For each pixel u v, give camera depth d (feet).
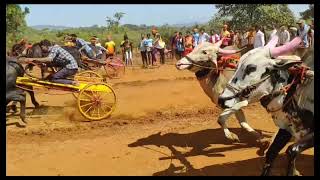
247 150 33.50
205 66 34.30
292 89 25.86
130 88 62.69
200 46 34.47
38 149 34.40
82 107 42.91
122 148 34.37
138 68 92.22
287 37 58.34
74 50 55.21
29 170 29.86
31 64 45.98
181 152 33.30
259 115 43.04
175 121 42.19
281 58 26.96
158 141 36.04
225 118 27.68
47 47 50.39
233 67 34.22
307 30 57.88
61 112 46.93
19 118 44.32
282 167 29.50
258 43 63.05
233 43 76.23
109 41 85.61
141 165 30.73
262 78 26.68
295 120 25.75
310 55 26.91
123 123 41.68
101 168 30.19
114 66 70.18
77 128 40.19
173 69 87.40
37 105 49.06
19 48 60.03
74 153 33.37
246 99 27.17
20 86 41.86
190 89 60.34
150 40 95.20
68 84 42.57
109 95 49.26
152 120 42.63
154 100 52.90
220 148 34.04
